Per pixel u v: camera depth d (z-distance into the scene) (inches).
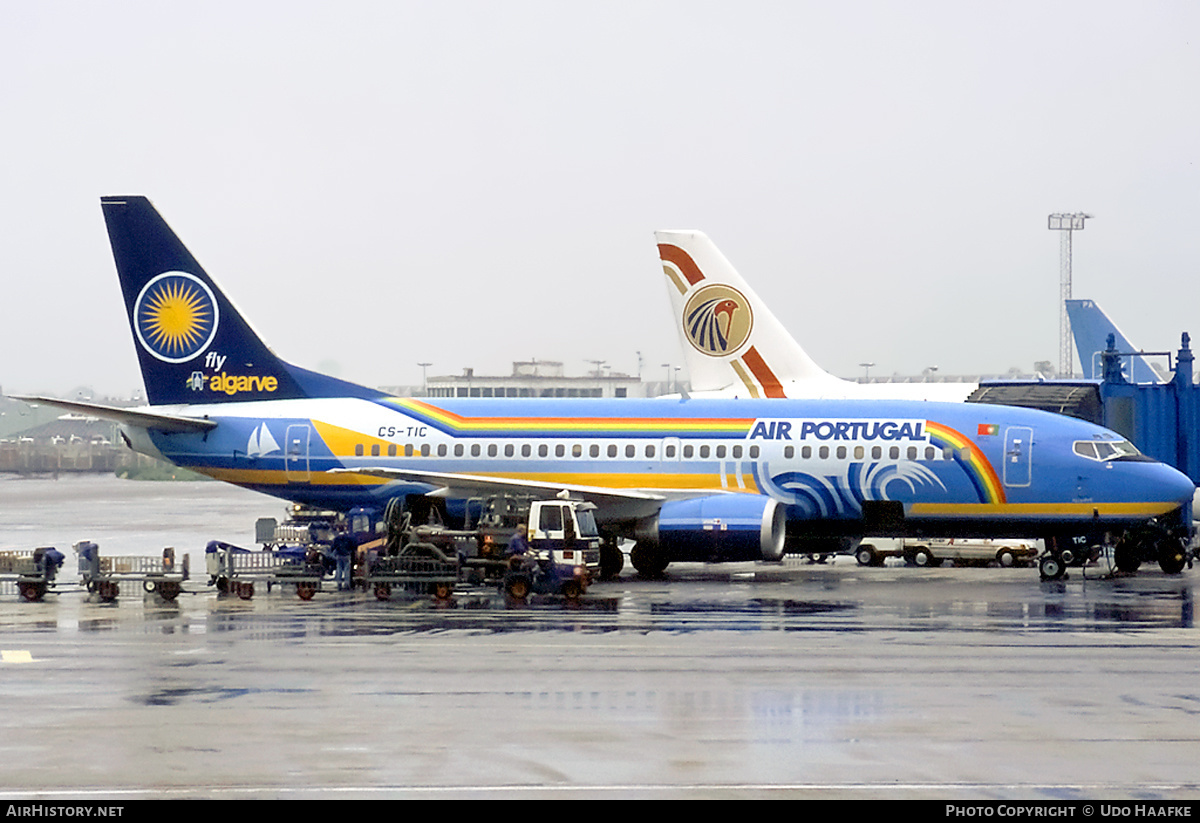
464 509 4869.6
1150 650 2866.6
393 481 4975.4
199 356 5255.9
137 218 5265.8
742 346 6254.9
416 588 4047.7
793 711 2220.7
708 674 2559.1
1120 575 4763.8
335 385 5191.9
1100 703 2290.8
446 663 2687.0
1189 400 5565.9
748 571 4985.2
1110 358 5792.3
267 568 4082.2
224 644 2955.2
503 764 1881.2
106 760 1905.8
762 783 1791.3
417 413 5034.5
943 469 4630.9
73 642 2994.6
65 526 7657.5
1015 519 4618.6
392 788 1765.5
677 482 4810.5
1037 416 4690.0
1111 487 4530.0
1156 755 1939.0
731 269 6254.9
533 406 5004.9
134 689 2409.0
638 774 1831.9
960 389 6053.2
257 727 2102.6
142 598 3973.9
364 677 2527.1
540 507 3949.3
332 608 3668.8
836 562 5492.1
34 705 2268.7
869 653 2819.9
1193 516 5531.5
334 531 4805.6
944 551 5305.1
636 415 4918.8
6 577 3932.1
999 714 2201.0
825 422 4763.8
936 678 2519.7
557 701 2299.5
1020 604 3732.8
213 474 5172.2
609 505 4719.5
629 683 2466.8
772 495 4746.6
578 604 3752.5
